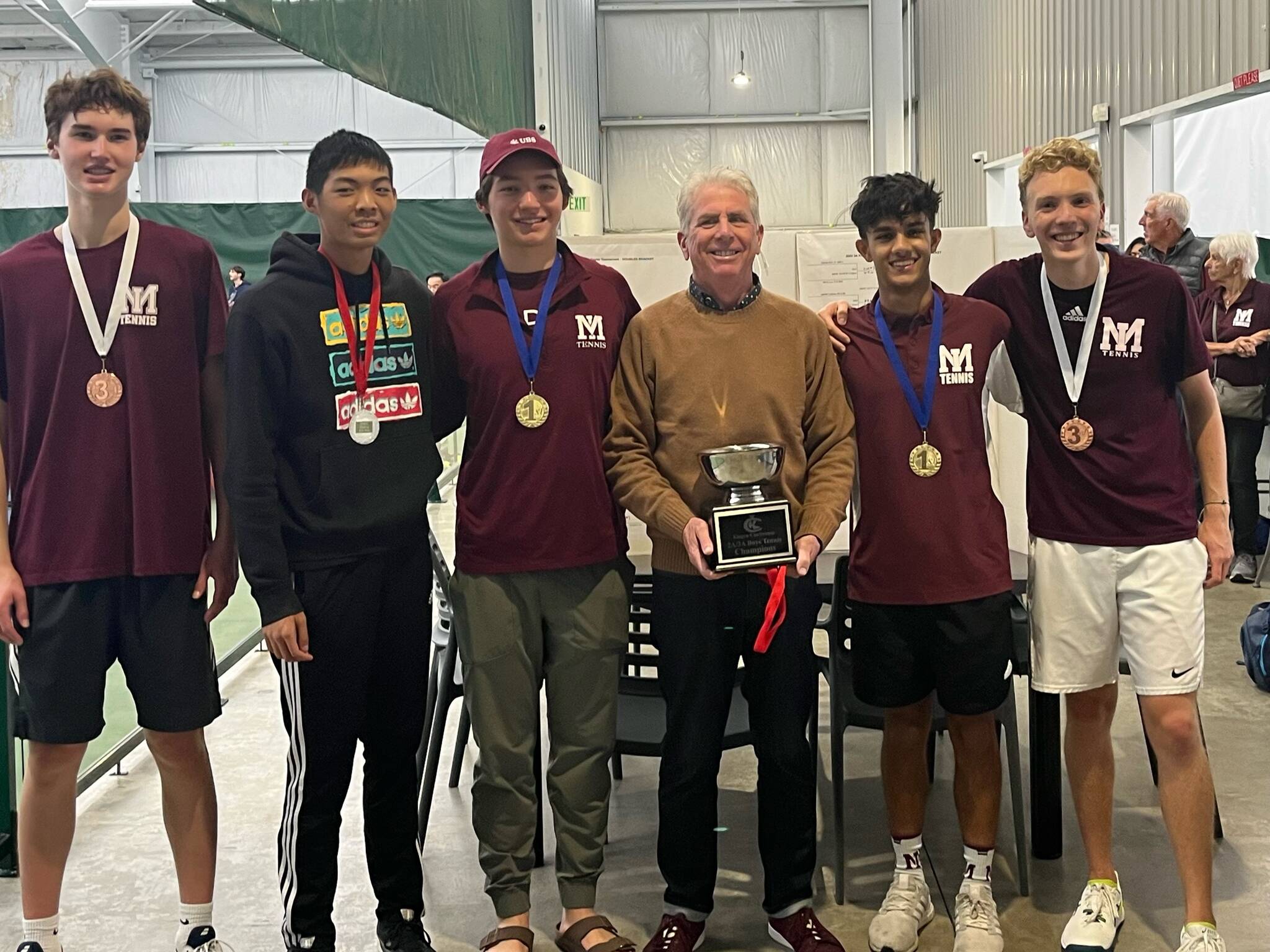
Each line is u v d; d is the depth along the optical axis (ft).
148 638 6.87
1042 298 7.39
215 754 11.87
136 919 8.30
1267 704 12.43
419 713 7.42
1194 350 7.18
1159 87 23.08
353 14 13.69
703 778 7.33
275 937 7.98
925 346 7.38
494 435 7.16
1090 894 7.61
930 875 8.73
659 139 44.04
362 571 6.98
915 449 7.30
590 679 7.30
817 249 12.89
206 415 7.21
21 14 35.60
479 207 7.39
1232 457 17.92
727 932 7.89
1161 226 18.60
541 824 9.10
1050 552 7.42
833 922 8.03
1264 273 25.36
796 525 7.26
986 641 7.32
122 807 10.52
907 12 42.63
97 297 6.70
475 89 22.09
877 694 7.58
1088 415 7.25
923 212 7.21
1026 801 10.08
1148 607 7.17
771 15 43.47
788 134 44.01
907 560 7.32
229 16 9.87
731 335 7.17
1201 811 7.21
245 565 6.76
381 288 7.14
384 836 7.55
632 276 12.88
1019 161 31.50
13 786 9.01
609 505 7.32
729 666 7.31
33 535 6.73
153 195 41.57
